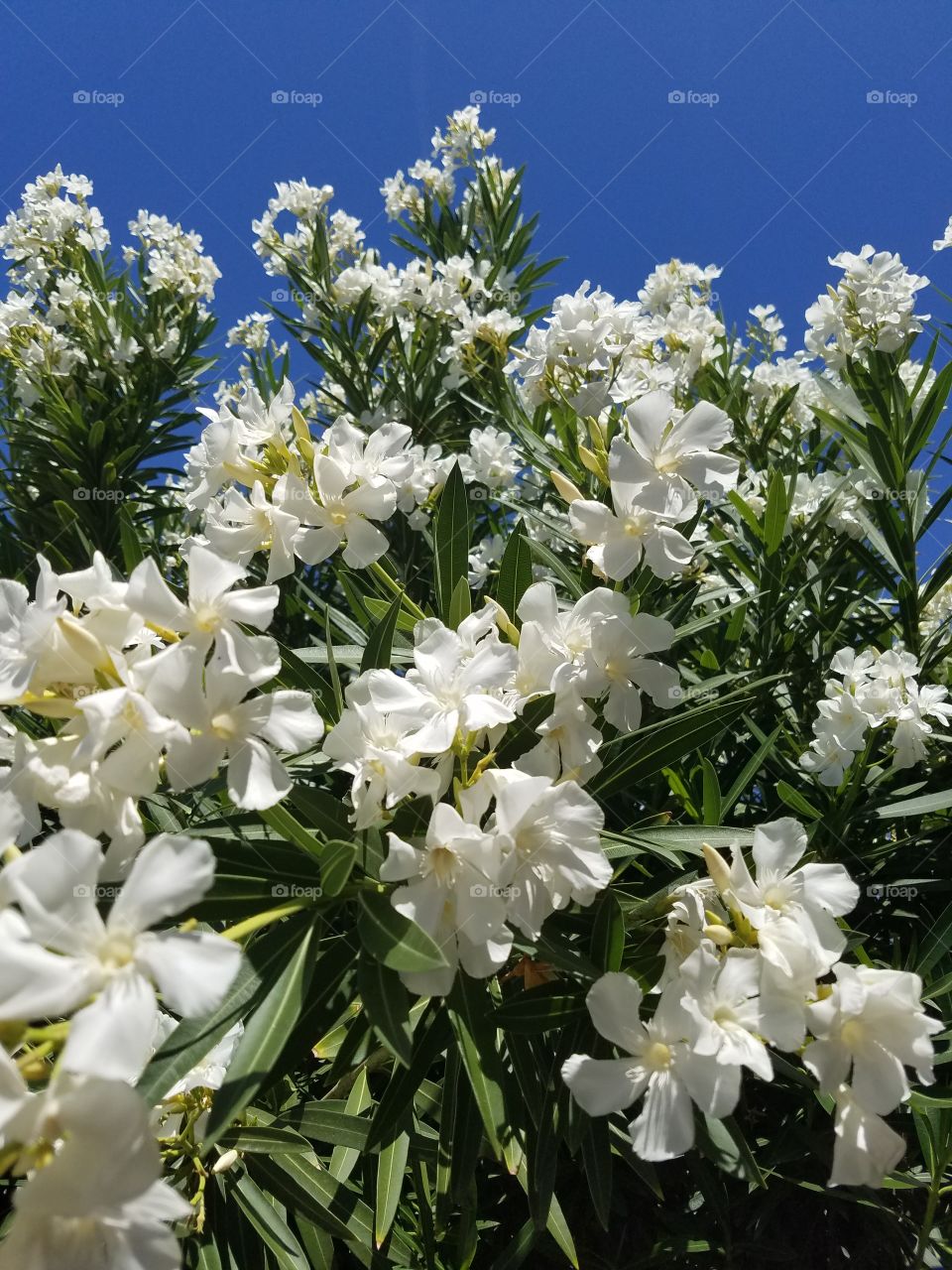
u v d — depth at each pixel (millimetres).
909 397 479
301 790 246
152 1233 165
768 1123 401
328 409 780
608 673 281
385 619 292
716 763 474
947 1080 384
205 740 217
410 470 305
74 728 214
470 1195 282
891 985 213
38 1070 166
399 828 245
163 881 175
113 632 216
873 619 546
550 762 260
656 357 559
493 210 847
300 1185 308
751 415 640
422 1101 335
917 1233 384
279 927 223
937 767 467
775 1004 216
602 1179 260
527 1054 268
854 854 429
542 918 232
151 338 798
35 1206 157
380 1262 306
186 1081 284
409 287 730
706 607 497
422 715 240
